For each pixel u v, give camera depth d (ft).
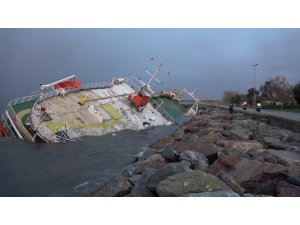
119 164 84.12
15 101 126.62
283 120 130.11
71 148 102.12
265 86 348.59
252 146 69.36
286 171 46.52
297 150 75.46
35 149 98.32
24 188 63.05
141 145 116.37
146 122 177.37
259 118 162.09
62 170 76.89
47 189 62.44
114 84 198.49
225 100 514.27
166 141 101.55
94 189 60.64
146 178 51.47
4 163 81.66
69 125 123.44
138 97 180.34
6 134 121.39
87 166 81.30
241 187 45.93
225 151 59.57
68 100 142.41
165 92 299.99
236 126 115.34
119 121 156.35
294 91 268.41
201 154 61.16
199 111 333.62
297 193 41.93
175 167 48.21
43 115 112.78
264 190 46.57
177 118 266.98
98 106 155.22
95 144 112.06
